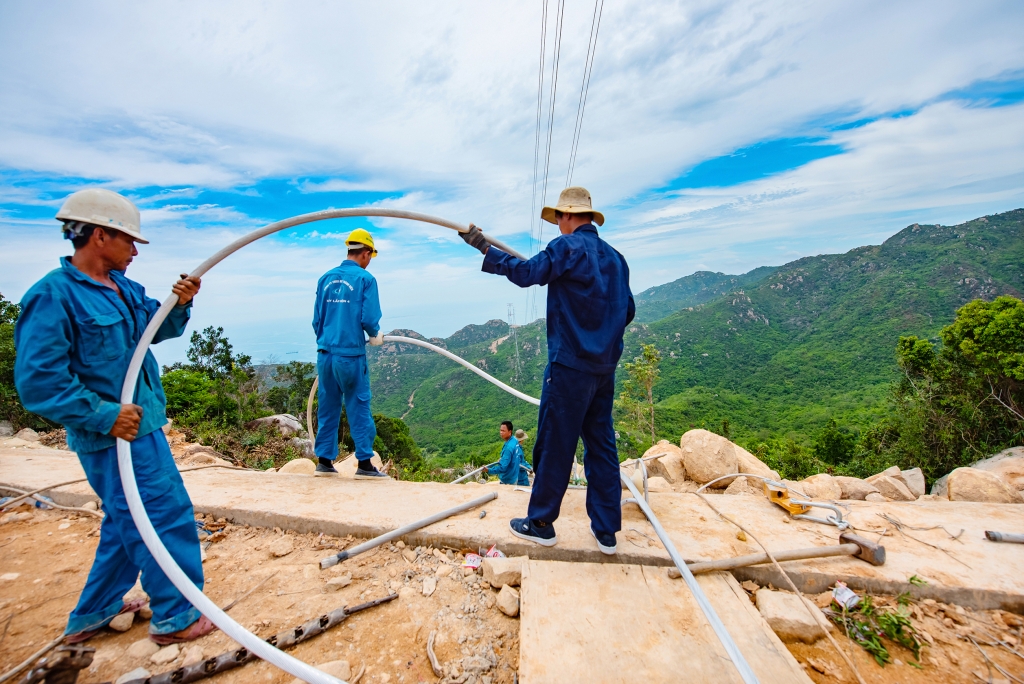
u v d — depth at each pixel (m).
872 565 2.32
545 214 2.60
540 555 2.48
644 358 28.05
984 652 1.90
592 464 2.42
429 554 2.58
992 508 2.92
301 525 2.86
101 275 1.85
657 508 2.99
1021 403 14.97
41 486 3.44
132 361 1.81
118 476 1.78
